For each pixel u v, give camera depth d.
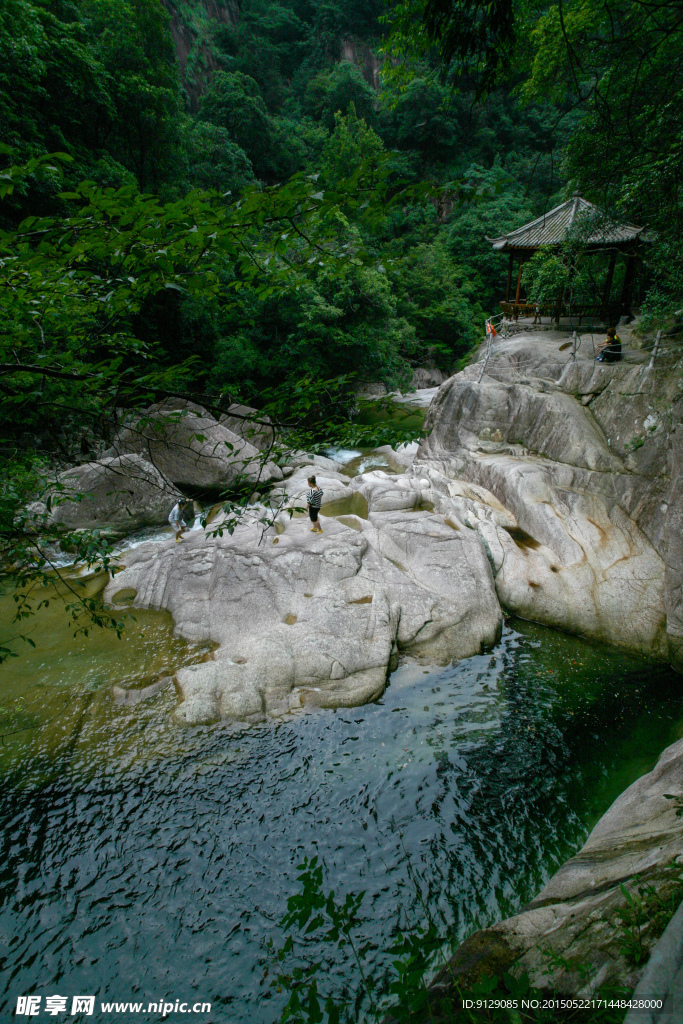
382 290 24.89
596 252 15.83
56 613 9.41
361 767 6.47
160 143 24.52
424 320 38.03
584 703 7.54
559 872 4.85
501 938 3.65
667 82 8.11
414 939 2.52
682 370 10.62
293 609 8.96
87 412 3.01
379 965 4.46
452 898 5.00
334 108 47.44
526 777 6.32
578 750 6.71
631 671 8.21
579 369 13.87
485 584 9.52
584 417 12.63
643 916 3.07
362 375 27.16
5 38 14.33
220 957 4.59
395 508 12.12
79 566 10.91
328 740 6.85
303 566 9.60
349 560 9.70
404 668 8.17
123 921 4.89
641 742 6.82
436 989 3.33
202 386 22.61
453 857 5.40
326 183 2.28
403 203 2.33
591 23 8.75
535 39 10.02
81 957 4.62
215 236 2.23
